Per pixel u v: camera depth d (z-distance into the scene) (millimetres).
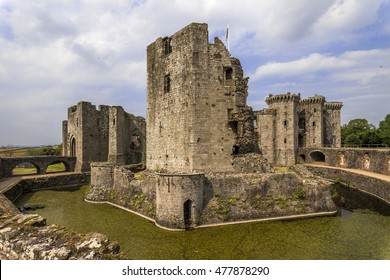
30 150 85188
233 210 22328
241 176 23672
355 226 21969
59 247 8891
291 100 65500
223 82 25828
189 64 25016
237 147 26891
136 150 55688
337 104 77375
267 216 23078
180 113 25922
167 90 28531
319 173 53312
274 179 24547
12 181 36531
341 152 55219
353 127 94500
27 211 26781
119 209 27172
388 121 84375
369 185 38062
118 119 47500
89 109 51031
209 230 20453
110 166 31453
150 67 31625
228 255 16172
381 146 70188
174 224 20594
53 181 41938
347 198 34000
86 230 20609
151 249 17031
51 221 23172
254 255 16203
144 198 25672
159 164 29156
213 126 25297
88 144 50594
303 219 23422
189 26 25156
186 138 25156
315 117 71750
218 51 25781
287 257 15938
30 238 9516
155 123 30188
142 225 21766
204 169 24703
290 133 65312
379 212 26875
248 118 26297
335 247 17578
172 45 27438
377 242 18500
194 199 21125
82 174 45906
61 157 49094
